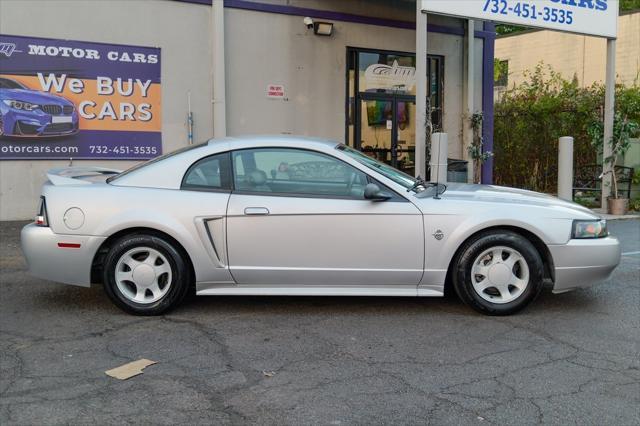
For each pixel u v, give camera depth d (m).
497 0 10.36
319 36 11.62
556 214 5.09
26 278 6.52
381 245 5.00
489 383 3.81
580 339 4.62
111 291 5.09
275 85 11.30
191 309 5.37
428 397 3.61
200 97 10.63
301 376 3.92
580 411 3.44
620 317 5.17
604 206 12.42
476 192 5.45
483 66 13.84
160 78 10.32
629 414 3.41
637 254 8.10
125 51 10.02
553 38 24.36
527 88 18.36
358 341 4.57
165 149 10.47
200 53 10.56
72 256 5.02
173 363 4.13
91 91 9.87
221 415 3.38
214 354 4.30
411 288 5.11
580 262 5.07
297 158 5.16
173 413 3.40
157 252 5.06
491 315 5.14
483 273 5.09
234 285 5.13
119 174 5.54
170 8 10.28
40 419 3.32
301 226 4.98
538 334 4.73
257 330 4.82
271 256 5.02
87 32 9.75
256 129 11.21
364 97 12.32
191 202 5.03
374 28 12.18
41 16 9.43
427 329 4.84
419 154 10.07
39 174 9.64
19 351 4.36
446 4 9.85
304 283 5.08
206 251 5.02
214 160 5.18
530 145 16.00
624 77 22.48
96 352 4.34
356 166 5.12
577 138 14.89
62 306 5.48
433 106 13.27
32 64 9.43
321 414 3.39
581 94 15.25
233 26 10.84
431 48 13.05
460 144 13.64
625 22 22.33
